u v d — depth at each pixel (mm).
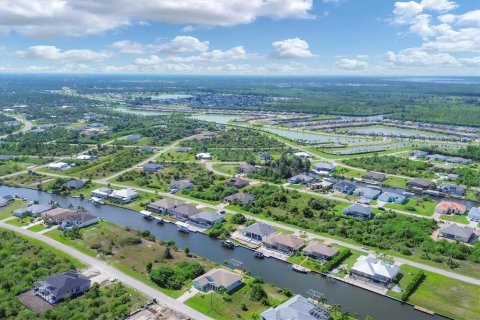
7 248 160875
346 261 156625
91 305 123250
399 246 168375
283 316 114812
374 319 121625
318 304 127062
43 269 143000
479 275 146625
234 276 138000
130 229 185625
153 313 120500
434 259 157500
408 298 132000
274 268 153875
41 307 122500
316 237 179375
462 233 176000
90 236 176625
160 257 156125
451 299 131500
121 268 148000
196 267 146250
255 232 176625
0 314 117938
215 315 120500
